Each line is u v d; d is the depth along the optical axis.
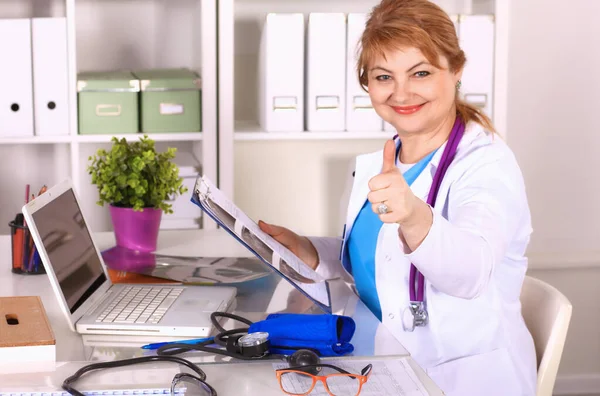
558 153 3.30
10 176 3.07
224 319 1.46
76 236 1.57
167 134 2.74
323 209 3.17
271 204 3.15
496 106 2.82
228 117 2.75
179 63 3.09
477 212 1.39
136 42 3.06
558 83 3.25
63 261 1.45
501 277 1.60
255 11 3.07
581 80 3.26
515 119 3.26
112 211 1.99
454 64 1.61
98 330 1.38
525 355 1.60
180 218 2.78
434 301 1.58
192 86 2.74
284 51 2.72
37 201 1.45
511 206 1.46
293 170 3.14
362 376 1.13
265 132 2.76
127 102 2.71
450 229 1.28
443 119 1.67
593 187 3.33
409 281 1.59
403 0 1.59
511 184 1.50
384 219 1.22
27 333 1.26
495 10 2.79
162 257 1.92
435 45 1.56
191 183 2.78
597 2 3.21
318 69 2.73
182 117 2.76
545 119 3.27
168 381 1.16
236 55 3.09
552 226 3.34
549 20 3.21
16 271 1.78
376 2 3.09
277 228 1.82
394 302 1.62
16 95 2.64
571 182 3.32
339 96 2.75
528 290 1.76
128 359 1.22
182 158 2.93
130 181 1.93
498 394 1.55
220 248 2.05
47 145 3.07
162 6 3.05
